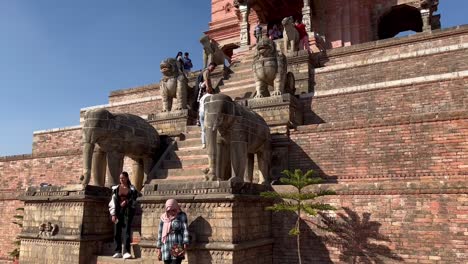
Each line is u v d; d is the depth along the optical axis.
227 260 7.97
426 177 10.48
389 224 8.78
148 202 8.99
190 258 8.27
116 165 11.59
